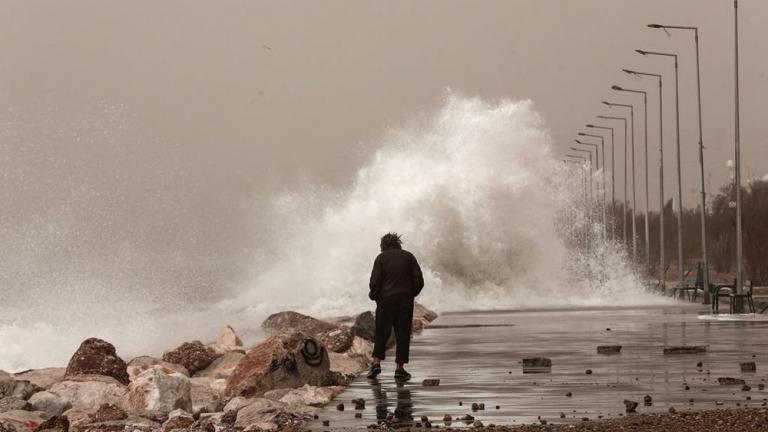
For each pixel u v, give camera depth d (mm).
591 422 26438
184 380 33469
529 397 31625
